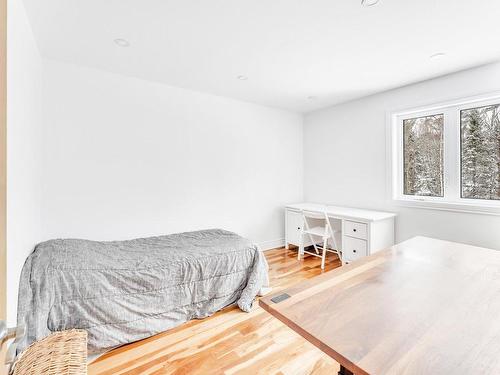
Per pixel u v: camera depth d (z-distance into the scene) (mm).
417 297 943
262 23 1771
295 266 3229
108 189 2592
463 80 2547
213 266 2201
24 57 1617
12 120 1326
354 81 2852
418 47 2096
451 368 599
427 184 2959
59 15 1665
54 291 1569
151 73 2623
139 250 2254
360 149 3492
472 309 859
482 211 2471
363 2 1553
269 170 3889
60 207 2350
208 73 2625
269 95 3334
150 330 1852
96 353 1681
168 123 2947
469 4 1565
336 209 3463
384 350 663
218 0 1532
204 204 3252
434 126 2889
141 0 1528
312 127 4145
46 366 1007
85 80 2451
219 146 3363
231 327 1976
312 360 1602
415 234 2959
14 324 1316
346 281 1083
